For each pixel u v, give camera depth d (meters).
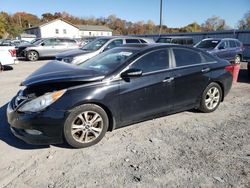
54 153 3.79
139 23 88.50
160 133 4.47
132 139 4.24
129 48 4.78
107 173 3.29
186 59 5.02
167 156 3.70
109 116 4.18
